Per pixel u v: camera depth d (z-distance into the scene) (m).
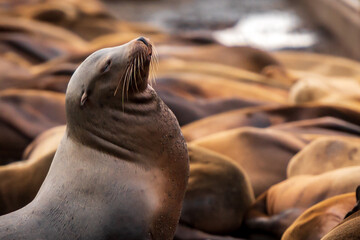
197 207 16.30
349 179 14.80
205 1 79.94
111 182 11.14
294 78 32.31
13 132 22.95
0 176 16.36
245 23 62.59
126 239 11.02
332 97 25.44
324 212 13.09
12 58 31.53
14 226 10.95
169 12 71.25
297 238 12.95
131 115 11.38
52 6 42.50
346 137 19.89
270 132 19.27
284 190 16.23
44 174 15.98
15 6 44.94
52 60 31.47
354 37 46.97
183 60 32.50
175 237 16.31
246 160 18.48
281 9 71.19
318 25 59.84
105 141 11.38
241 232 16.73
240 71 30.11
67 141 11.72
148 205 11.17
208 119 22.17
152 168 11.41
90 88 11.40
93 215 10.98
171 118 11.83
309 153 17.66
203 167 16.91
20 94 23.80
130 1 80.88
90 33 41.62
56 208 11.09
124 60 11.19
